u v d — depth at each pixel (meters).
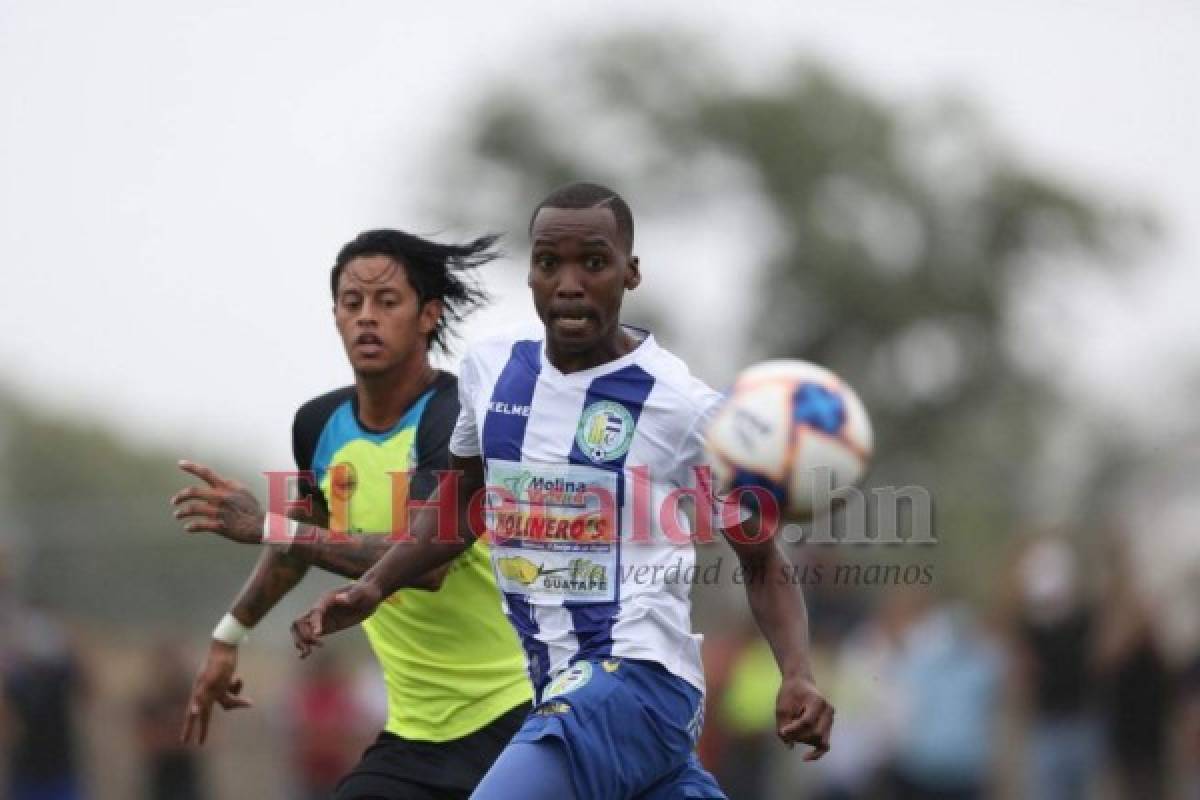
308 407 23.00
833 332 90.81
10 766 47.50
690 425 18.95
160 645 50.09
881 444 86.31
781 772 44.06
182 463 20.89
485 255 22.89
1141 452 45.47
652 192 94.75
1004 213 92.94
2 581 50.22
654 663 19.08
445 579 21.97
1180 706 42.53
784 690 18.58
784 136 93.12
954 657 41.91
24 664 47.66
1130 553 42.59
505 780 18.38
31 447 95.12
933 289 90.31
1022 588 41.84
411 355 22.34
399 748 22.75
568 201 18.83
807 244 90.94
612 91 96.06
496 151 96.38
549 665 19.50
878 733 42.53
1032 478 45.38
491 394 19.69
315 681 48.03
